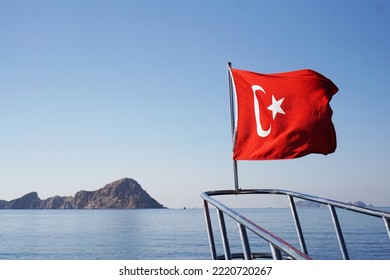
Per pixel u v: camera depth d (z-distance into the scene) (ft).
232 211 11.46
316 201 16.29
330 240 308.19
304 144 19.83
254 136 19.98
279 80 20.22
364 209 14.39
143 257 239.91
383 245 266.77
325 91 19.99
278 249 9.26
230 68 20.56
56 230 569.64
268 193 17.80
